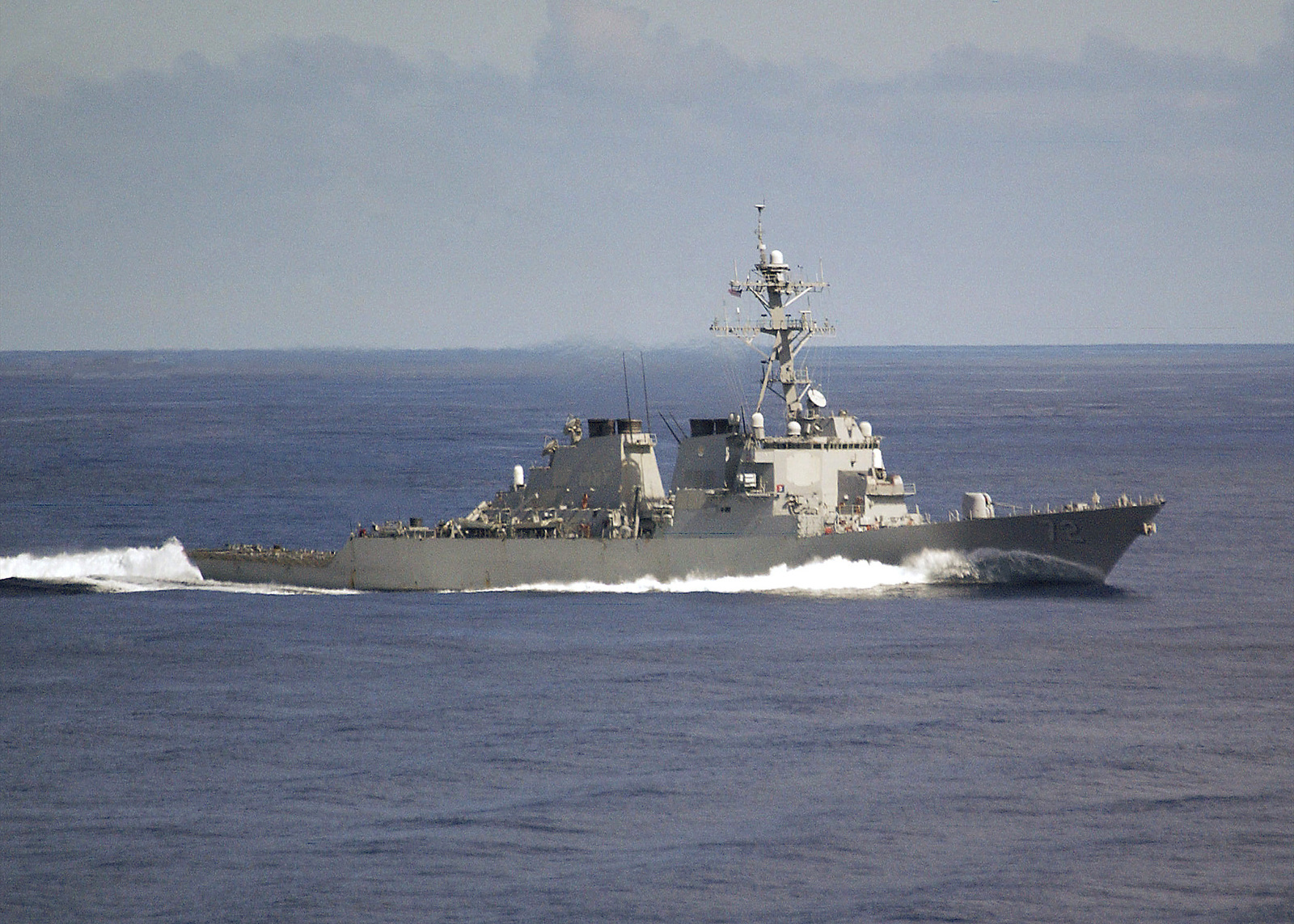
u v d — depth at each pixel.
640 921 154.38
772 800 182.12
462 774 191.25
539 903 157.88
